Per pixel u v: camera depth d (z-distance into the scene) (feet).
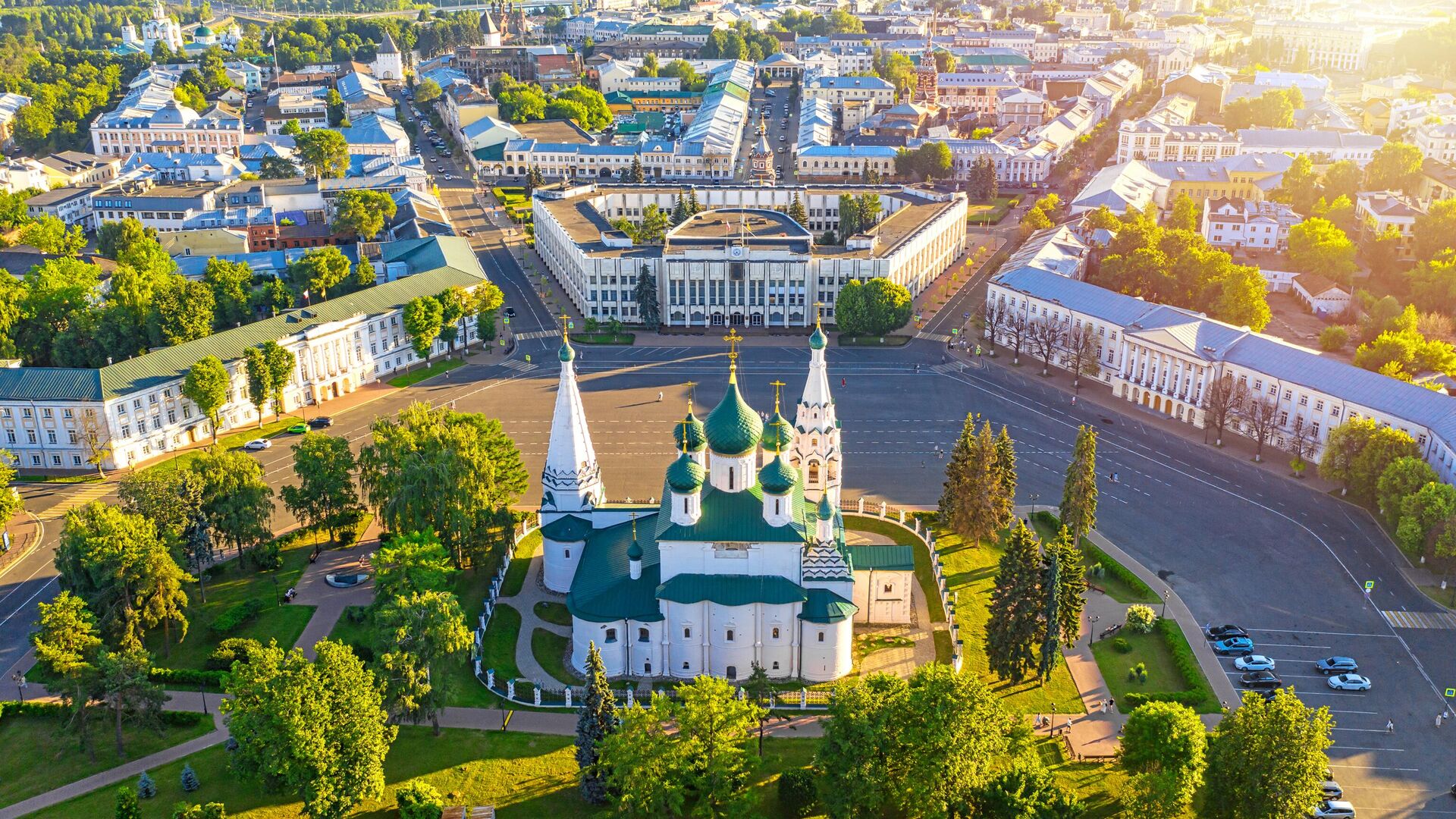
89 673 506.07
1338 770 522.47
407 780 488.85
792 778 469.98
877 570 609.42
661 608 563.48
